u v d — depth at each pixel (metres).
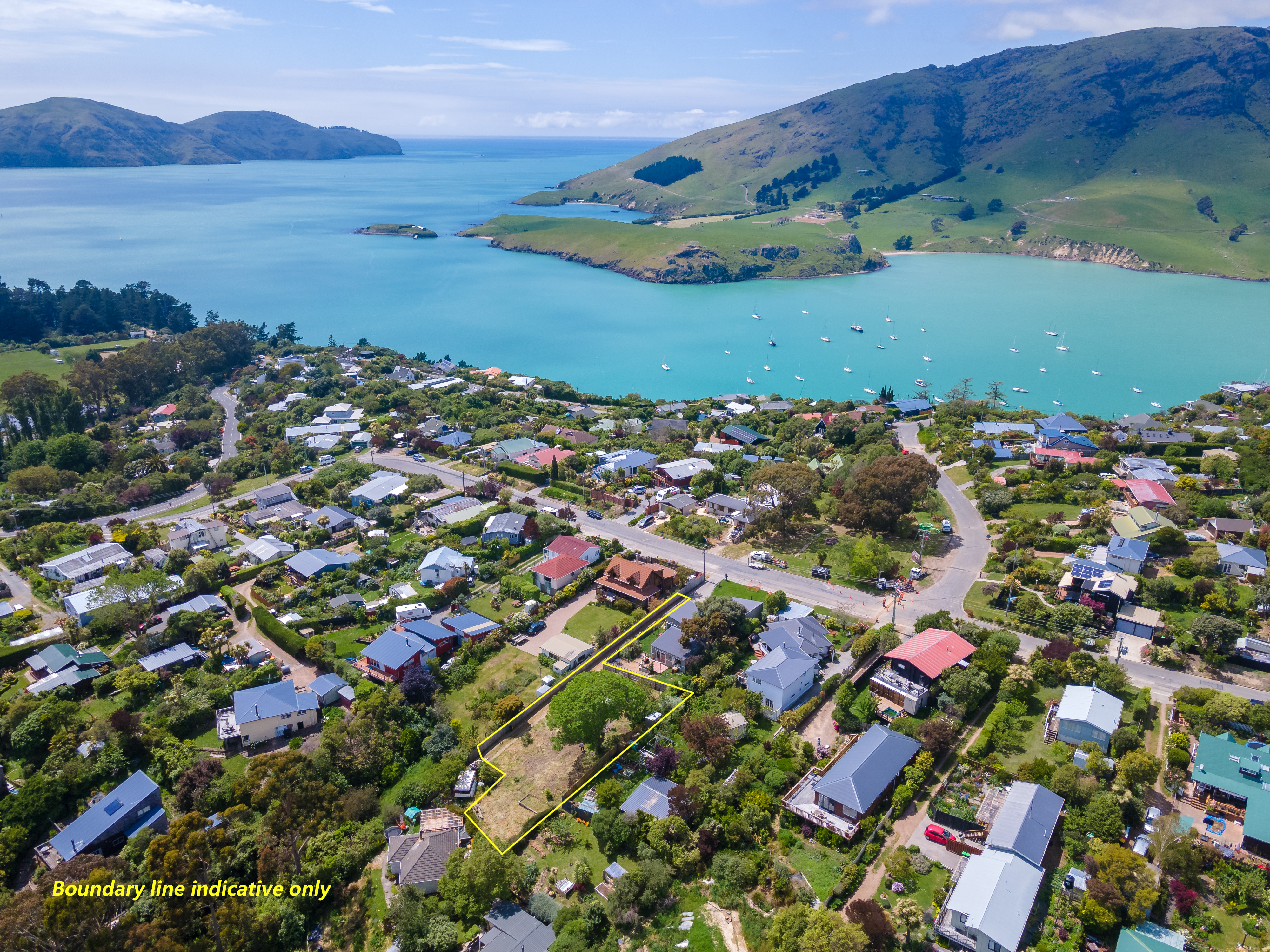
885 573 120.12
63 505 155.50
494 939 61.44
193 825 69.62
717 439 192.75
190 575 118.88
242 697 90.25
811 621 104.31
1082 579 108.12
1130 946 57.50
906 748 78.44
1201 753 76.81
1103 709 82.81
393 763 83.12
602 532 139.50
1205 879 64.69
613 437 193.38
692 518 140.12
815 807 73.69
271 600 116.88
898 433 197.00
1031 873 63.38
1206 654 94.25
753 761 80.06
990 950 58.44
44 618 115.88
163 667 100.25
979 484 152.62
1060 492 140.25
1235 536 121.38
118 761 83.19
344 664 98.56
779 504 134.50
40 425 195.88
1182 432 167.12
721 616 102.00
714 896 65.75
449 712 90.81
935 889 64.94
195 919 63.28
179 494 170.38
